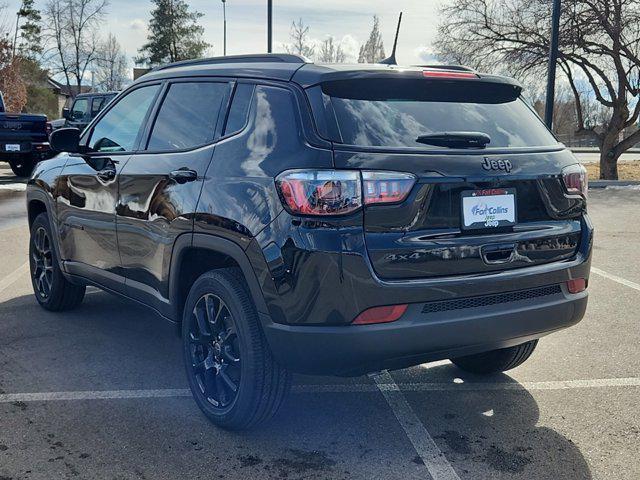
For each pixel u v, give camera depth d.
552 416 3.70
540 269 3.32
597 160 31.52
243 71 3.58
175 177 3.64
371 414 3.71
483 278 3.11
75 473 3.04
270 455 3.24
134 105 4.45
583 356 4.66
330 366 2.96
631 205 12.98
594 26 18.83
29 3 56.84
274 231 2.99
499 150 3.29
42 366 4.34
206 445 3.32
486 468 3.13
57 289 5.32
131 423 3.54
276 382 3.23
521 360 4.12
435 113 3.30
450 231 3.06
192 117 3.81
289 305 2.96
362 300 2.89
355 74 3.15
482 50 21.23
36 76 59.91
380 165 2.93
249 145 3.29
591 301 6.04
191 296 3.59
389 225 2.93
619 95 19.72
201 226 3.39
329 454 3.26
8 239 8.68
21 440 3.33
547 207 3.39
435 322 3.00
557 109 58.38
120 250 4.25
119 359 4.48
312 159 2.94
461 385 4.14
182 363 4.43
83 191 4.64
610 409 3.79
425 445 3.35
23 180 16.14
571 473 3.10
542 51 19.94
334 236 2.87
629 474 3.09
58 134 4.63
